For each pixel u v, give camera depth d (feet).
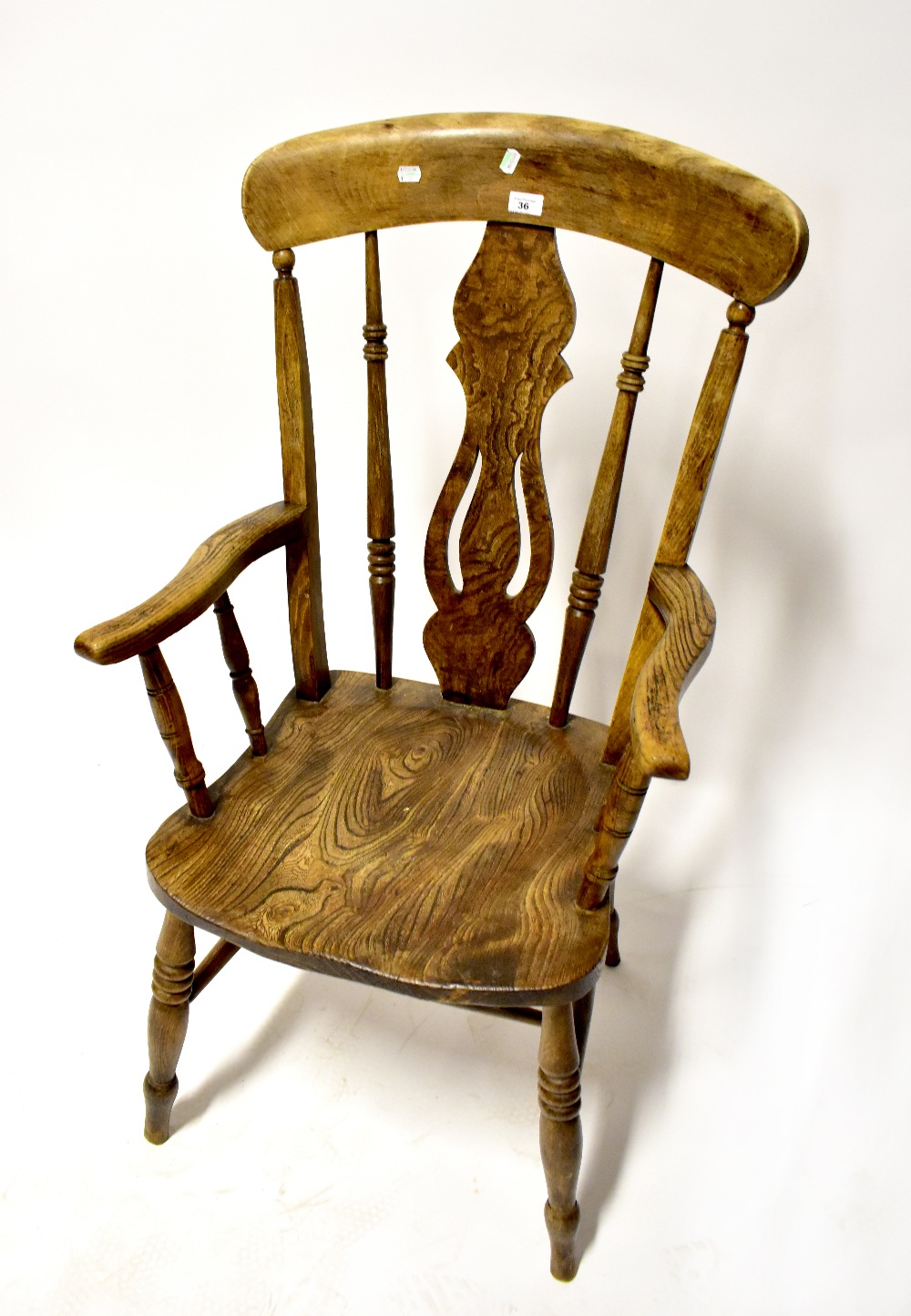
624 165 3.34
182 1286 3.76
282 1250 3.89
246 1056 4.61
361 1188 4.12
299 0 4.49
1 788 5.82
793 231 3.16
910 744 5.59
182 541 6.14
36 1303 3.70
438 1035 4.76
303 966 3.21
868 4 4.01
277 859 3.52
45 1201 4.01
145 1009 4.76
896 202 4.33
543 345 3.73
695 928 5.25
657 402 4.96
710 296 4.65
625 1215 4.04
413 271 4.95
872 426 4.83
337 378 5.33
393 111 4.70
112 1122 4.31
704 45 4.25
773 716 5.73
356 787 3.88
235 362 5.46
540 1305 3.75
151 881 3.47
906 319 4.56
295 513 3.98
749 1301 3.77
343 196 3.65
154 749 6.11
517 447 3.90
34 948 5.01
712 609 3.41
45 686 6.40
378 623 4.36
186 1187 4.09
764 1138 4.32
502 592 4.13
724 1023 4.81
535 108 4.56
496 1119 4.41
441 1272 3.84
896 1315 3.73
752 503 5.15
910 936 5.19
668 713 2.89
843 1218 4.04
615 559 5.46
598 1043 4.69
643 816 5.83
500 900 3.38
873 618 5.32
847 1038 4.74
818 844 5.64
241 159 4.92
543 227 3.58
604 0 4.24
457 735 4.21
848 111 4.23
